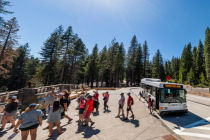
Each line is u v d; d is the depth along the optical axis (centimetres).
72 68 3206
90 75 3806
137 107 990
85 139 449
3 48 1869
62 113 591
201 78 3762
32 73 3466
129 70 4178
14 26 2000
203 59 4084
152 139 468
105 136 480
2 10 1502
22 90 742
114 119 688
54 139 442
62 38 2586
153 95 940
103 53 4203
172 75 6688
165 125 628
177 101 780
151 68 5222
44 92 866
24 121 347
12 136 449
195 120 722
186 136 508
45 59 2545
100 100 1277
